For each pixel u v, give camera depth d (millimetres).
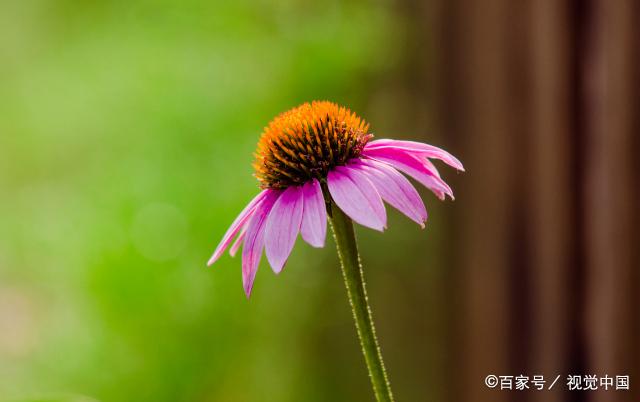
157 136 1066
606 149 654
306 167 526
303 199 520
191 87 1066
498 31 708
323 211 513
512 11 699
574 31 667
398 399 852
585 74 664
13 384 1036
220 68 1050
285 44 963
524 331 707
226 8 1047
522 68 696
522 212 703
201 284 989
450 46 763
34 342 1113
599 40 654
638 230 646
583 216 671
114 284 994
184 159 1035
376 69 879
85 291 1052
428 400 817
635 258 647
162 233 1007
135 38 1205
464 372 759
